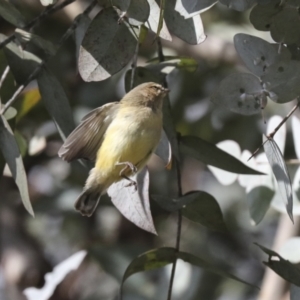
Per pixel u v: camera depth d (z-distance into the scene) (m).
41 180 12.02
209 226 6.69
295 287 6.55
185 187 12.74
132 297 11.05
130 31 6.09
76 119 11.37
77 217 12.17
